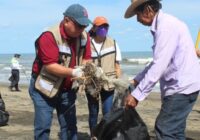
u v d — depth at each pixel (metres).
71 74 4.16
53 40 4.20
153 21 3.84
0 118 7.71
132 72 32.41
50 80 4.32
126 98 3.95
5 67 46.25
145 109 11.06
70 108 4.56
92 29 5.71
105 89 5.54
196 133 7.38
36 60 4.39
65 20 4.19
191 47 3.87
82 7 4.16
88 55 4.50
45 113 4.40
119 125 3.94
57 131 7.07
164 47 3.73
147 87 3.77
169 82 3.87
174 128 3.88
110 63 5.77
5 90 18.41
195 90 3.87
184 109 3.88
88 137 6.65
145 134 3.99
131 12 3.93
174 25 3.77
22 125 7.85
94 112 5.88
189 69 3.84
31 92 4.46
